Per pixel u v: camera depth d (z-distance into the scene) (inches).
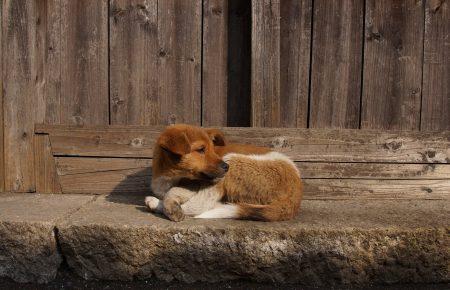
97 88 154.2
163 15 153.2
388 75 153.4
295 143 153.2
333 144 153.4
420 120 153.9
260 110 152.6
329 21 152.8
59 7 153.2
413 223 142.1
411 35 152.9
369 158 153.6
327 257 140.1
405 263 140.8
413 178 153.8
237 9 154.1
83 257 140.8
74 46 153.7
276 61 151.9
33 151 154.4
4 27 153.0
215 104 154.3
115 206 147.8
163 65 153.8
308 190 153.8
